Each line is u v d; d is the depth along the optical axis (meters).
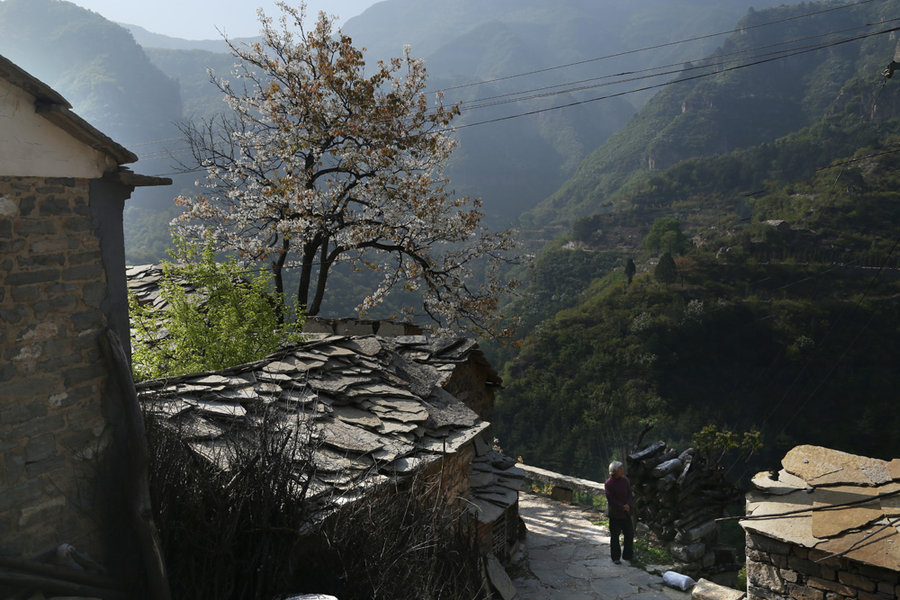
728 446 9.97
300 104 15.47
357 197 15.24
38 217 3.69
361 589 4.51
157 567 3.85
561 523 11.16
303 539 4.70
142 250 107.69
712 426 10.12
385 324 11.85
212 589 4.08
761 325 72.94
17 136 3.54
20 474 3.58
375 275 106.38
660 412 64.12
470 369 10.55
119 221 4.21
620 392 68.44
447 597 5.24
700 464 9.68
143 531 3.88
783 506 6.30
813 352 66.62
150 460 4.26
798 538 5.88
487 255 17.38
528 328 96.44
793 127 195.38
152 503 4.09
